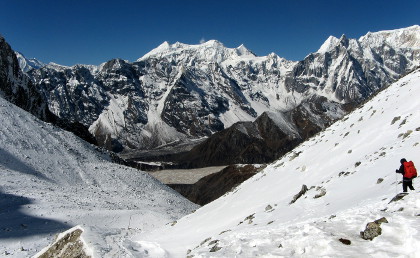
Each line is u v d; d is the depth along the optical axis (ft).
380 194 56.18
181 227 123.95
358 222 41.45
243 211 106.01
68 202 187.83
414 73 156.15
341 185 77.36
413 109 103.86
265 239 45.50
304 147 159.02
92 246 60.34
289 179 118.83
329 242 36.68
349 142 118.32
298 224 53.21
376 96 170.50
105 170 315.99
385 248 32.63
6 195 174.91
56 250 68.59
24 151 264.72
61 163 284.00
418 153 68.95
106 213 174.81
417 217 36.27
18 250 106.52
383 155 82.12
